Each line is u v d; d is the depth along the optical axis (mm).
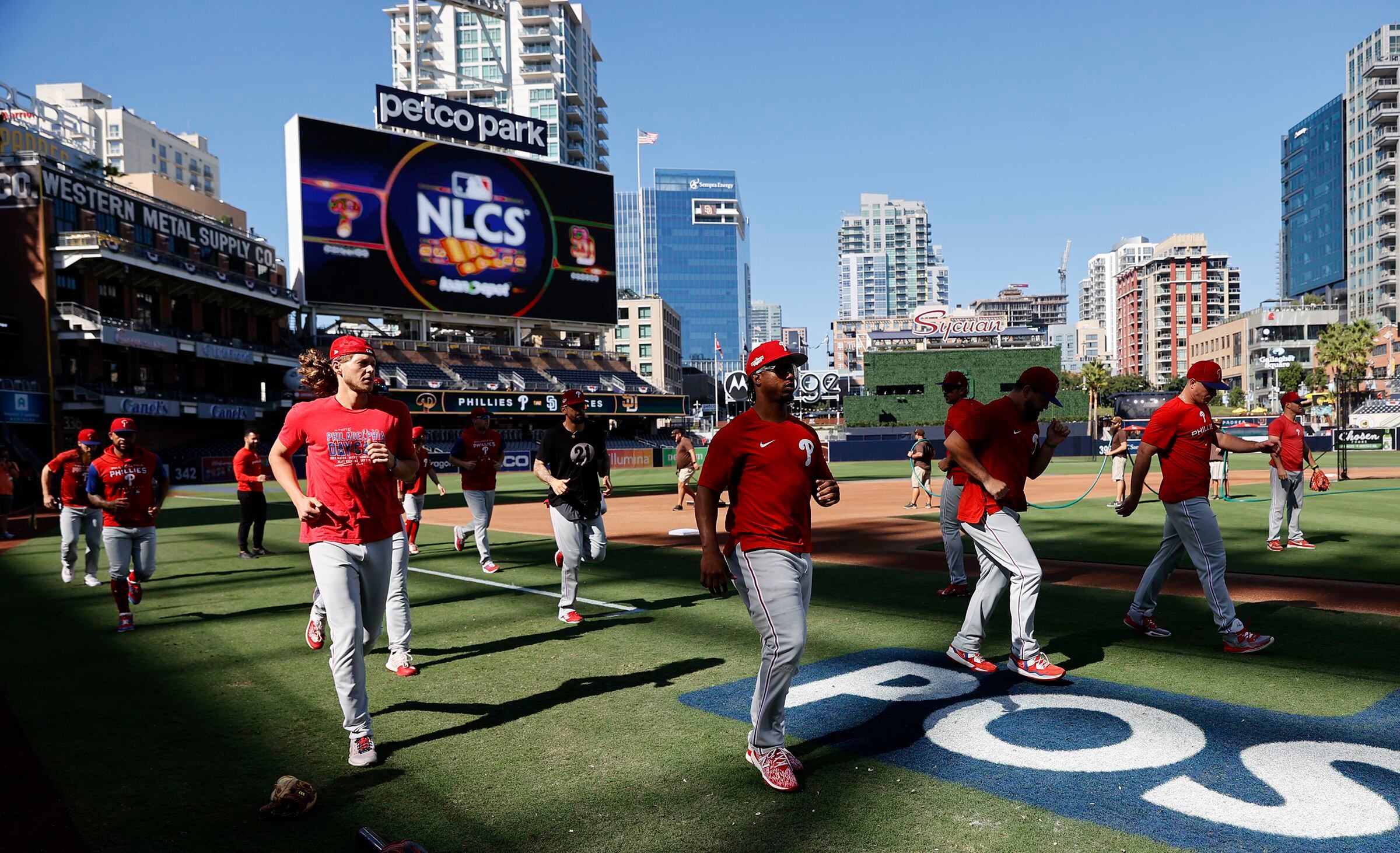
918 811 3471
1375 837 3164
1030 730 4387
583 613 7699
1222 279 183750
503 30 117562
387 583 4367
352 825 3459
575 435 7191
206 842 3322
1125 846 3129
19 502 24203
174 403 41094
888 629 6848
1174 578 8945
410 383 51969
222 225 49062
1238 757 3969
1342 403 82875
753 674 5582
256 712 4973
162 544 14172
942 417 76562
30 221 37000
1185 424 5902
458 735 4523
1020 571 5145
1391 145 105375
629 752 4211
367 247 48875
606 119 141250
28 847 3295
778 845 3188
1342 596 7848
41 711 5020
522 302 55250
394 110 51562
